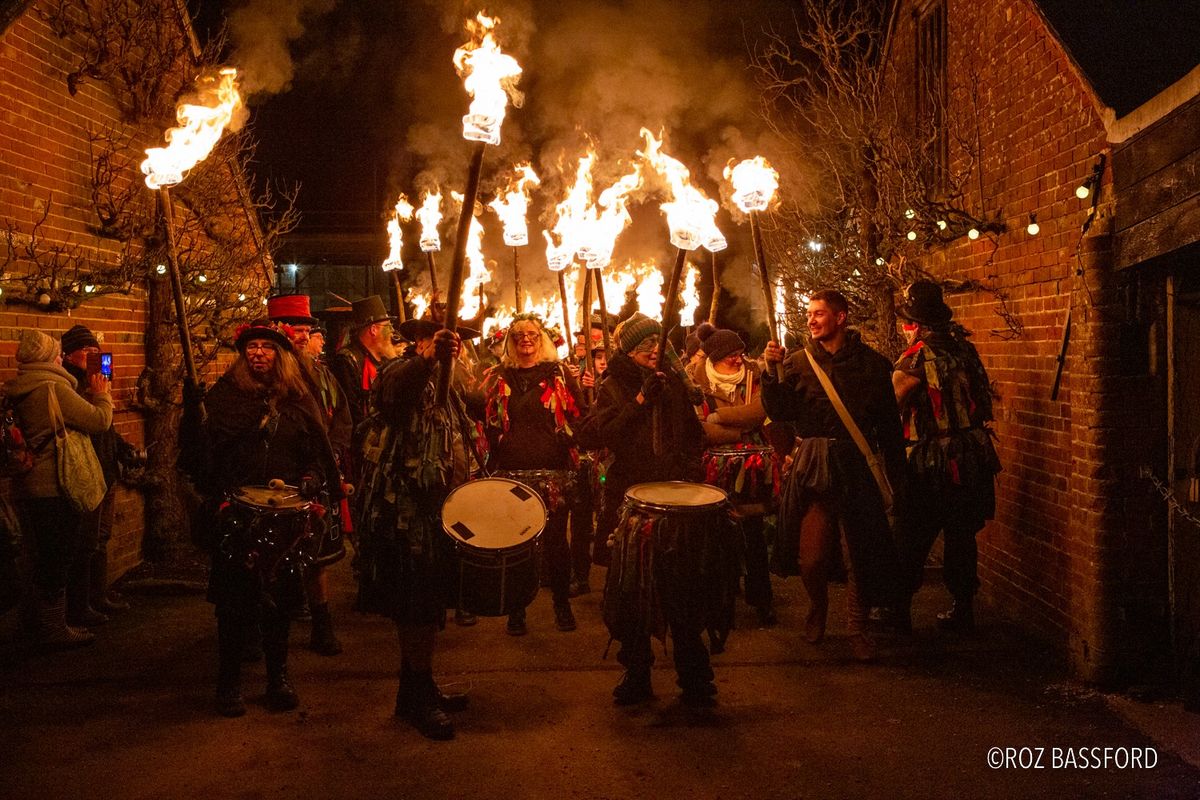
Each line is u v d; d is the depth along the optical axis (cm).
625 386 504
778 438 563
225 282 862
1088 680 483
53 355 567
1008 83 617
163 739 438
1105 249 476
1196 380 474
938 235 712
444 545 441
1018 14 600
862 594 525
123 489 745
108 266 726
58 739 439
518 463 586
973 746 420
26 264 605
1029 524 580
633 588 453
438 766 407
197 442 459
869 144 806
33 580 568
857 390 522
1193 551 468
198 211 848
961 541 570
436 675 517
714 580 457
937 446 566
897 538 572
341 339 856
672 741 430
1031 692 482
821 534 535
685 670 465
